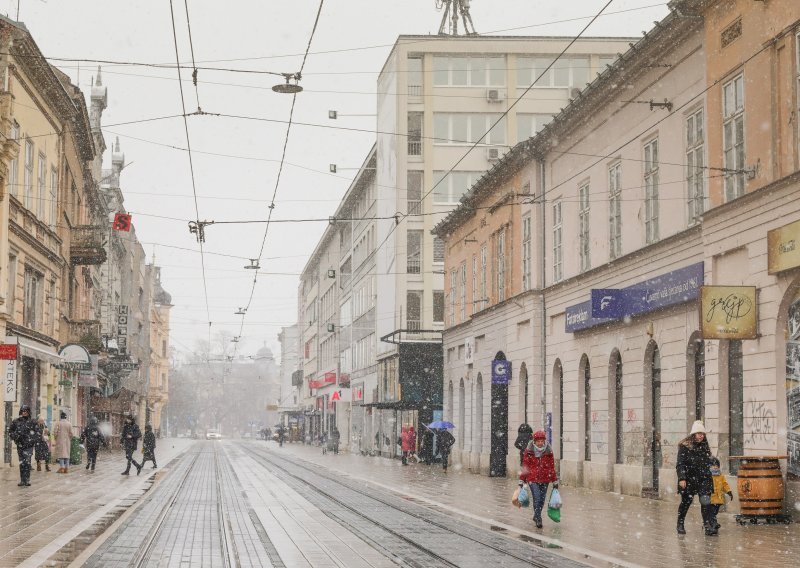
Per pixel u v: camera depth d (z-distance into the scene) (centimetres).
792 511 1908
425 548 1459
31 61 3459
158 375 11962
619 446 2859
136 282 8844
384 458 6022
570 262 3212
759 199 2038
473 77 6134
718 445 2191
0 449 3291
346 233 8469
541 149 3450
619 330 2806
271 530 1684
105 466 4044
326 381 9294
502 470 3819
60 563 1241
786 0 1978
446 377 4881
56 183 4153
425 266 6078
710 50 2270
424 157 6103
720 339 2062
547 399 3391
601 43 6131
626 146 2786
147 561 1284
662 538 1628
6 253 3247
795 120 1950
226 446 8831
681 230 2452
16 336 3406
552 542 1547
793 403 1933
